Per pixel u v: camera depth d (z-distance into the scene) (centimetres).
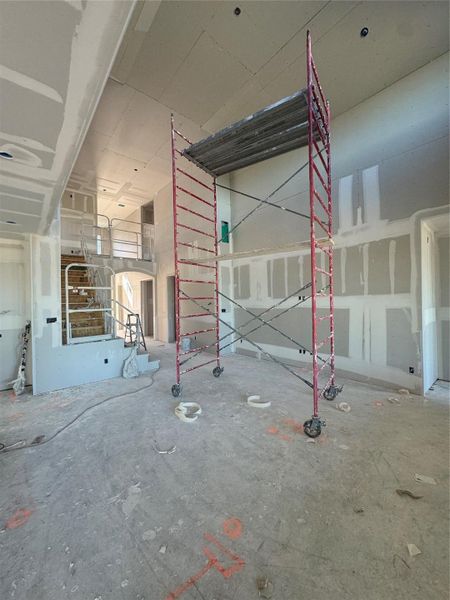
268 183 489
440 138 290
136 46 301
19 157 174
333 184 388
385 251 336
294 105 236
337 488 166
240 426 249
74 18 91
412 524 139
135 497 163
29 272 379
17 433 244
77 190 711
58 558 125
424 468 184
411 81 310
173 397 326
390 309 334
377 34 272
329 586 110
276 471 184
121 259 699
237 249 555
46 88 120
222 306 559
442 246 367
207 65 328
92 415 279
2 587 112
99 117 428
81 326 451
